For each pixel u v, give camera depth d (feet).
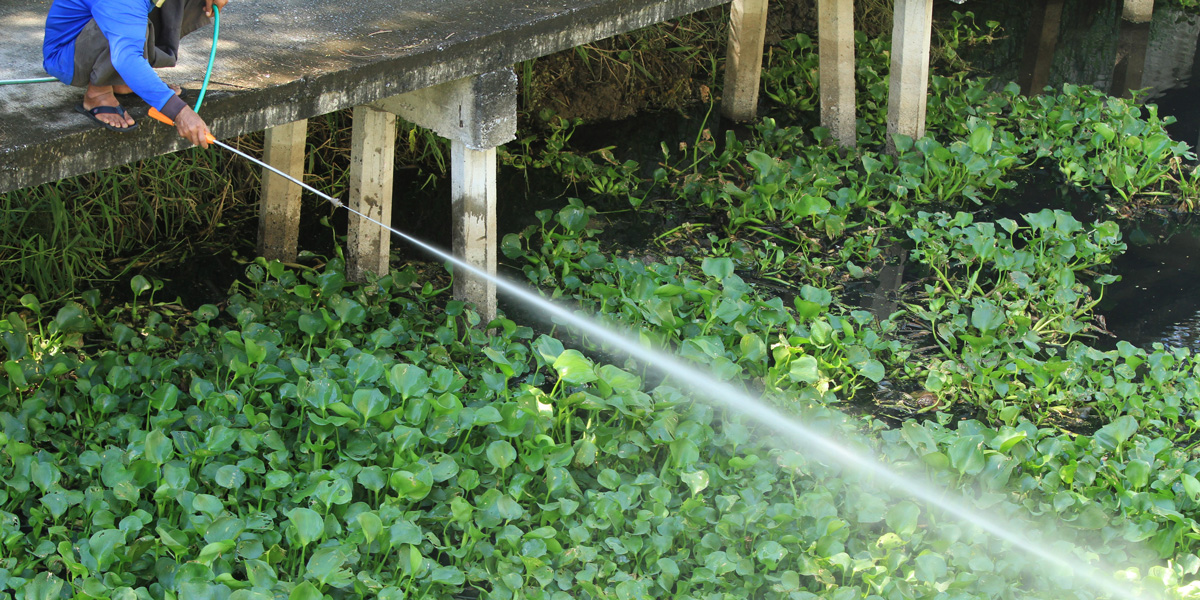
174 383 14.56
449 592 11.98
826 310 17.57
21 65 13.06
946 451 14.48
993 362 16.84
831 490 13.62
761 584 12.22
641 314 16.65
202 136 11.41
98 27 11.38
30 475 12.18
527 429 13.61
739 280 17.39
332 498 11.92
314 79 13.25
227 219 19.93
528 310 17.94
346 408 12.96
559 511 12.80
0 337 14.76
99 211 18.75
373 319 16.39
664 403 14.29
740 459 13.41
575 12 16.03
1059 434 15.85
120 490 11.84
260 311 16.03
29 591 10.67
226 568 11.33
